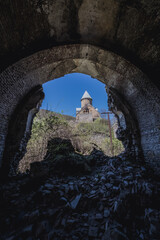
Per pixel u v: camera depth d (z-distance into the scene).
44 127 8.35
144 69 3.68
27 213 2.48
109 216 2.62
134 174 4.19
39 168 4.06
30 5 2.51
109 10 2.80
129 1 2.53
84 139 9.88
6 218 2.33
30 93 4.61
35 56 3.37
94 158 7.24
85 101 30.92
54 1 2.58
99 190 3.63
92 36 3.50
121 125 6.58
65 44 3.46
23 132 4.30
